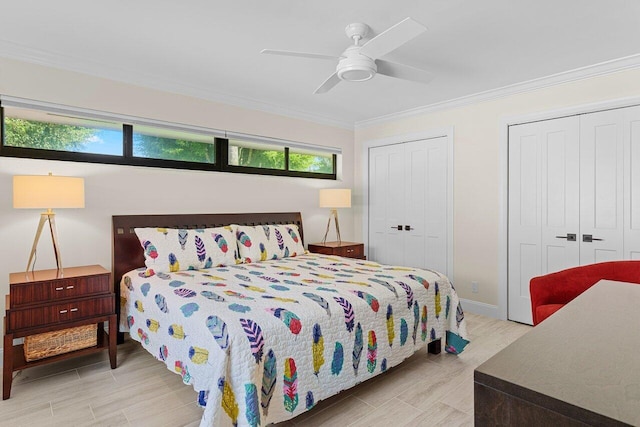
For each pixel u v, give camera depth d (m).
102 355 2.76
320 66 2.98
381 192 4.77
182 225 3.40
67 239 2.88
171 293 2.20
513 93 3.47
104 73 2.99
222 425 1.49
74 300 2.40
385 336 2.20
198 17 2.21
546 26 2.30
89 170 2.98
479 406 0.56
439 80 3.29
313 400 1.80
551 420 0.49
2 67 2.59
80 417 1.94
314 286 2.31
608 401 0.48
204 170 3.68
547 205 3.34
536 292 2.35
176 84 3.37
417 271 2.77
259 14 2.17
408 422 1.91
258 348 1.62
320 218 4.68
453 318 2.71
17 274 2.50
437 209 4.16
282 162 4.36
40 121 2.81
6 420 1.91
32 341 2.29
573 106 3.14
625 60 2.81
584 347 0.68
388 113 4.45
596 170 3.06
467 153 3.87
